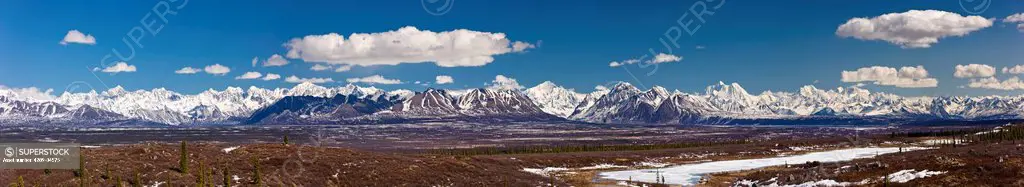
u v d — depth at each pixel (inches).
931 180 4232.3
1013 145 7436.0
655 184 6146.7
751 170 7539.4
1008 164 4276.6
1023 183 3767.2
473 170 5900.6
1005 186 3794.3
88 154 4562.0
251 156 5098.4
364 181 4928.6
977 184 3951.8
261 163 4955.7
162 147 5009.8
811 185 4847.4
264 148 5462.6
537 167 7849.4
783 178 5408.5
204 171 4493.1
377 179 5007.4
